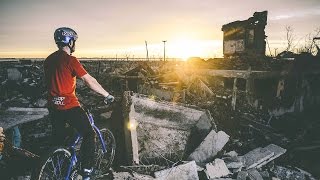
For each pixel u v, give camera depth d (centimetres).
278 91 1302
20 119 585
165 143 625
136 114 607
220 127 875
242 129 883
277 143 749
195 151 592
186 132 651
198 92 1483
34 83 1572
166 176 495
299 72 1206
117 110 607
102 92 395
